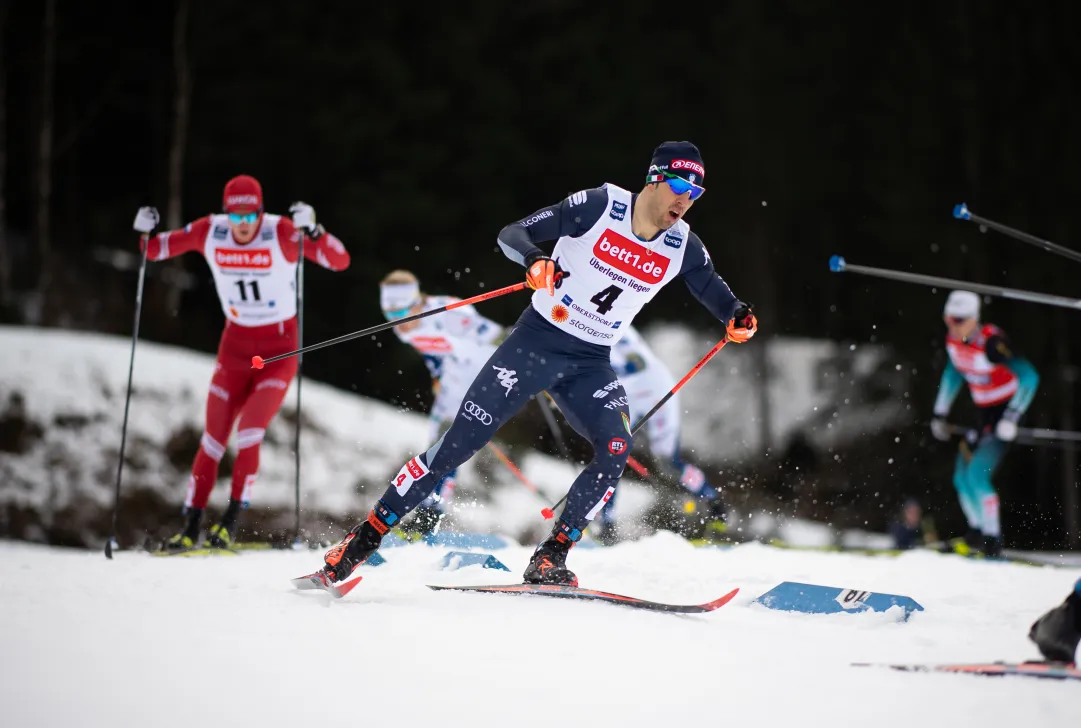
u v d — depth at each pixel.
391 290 23.81
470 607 12.02
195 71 72.69
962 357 28.06
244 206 20.45
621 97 78.06
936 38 68.50
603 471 13.61
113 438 37.97
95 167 73.31
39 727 7.26
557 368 13.84
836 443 65.25
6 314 57.19
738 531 53.88
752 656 9.87
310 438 41.09
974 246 62.91
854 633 11.45
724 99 77.88
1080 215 60.88
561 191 77.12
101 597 12.20
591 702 8.18
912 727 7.72
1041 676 9.06
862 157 73.88
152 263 65.00
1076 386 59.06
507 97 75.50
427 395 66.50
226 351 21.58
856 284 72.44
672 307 73.50
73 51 69.50
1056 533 56.44
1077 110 62.28
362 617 11.14
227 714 7.67
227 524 21.17
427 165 73.25
